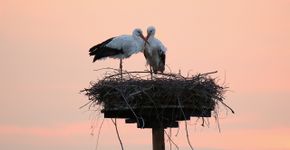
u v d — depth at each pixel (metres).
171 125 13.21
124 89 13.04
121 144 12.85
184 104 13.14
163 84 12.99
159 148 12.99
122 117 13.61
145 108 12.96
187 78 13.53
